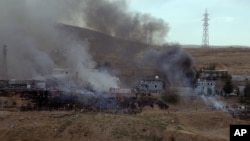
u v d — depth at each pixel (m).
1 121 100.00
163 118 107.94
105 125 95.88
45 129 95.19
